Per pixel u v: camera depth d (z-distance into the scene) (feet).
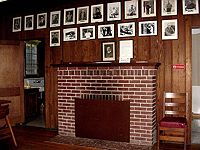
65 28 17.12
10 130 13.43
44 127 17.89
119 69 13.98
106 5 15.88
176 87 14.23
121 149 12.68
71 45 16.94
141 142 13.51
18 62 18.62
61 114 15.58
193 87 18.15
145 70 13.39
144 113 13.46
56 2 16.84
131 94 13.75
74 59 16.87
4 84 17.88
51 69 17.58
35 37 18.25
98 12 16.08
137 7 14.99
